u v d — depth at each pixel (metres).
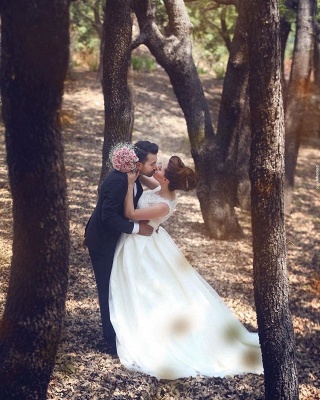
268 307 4.18
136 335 4.86
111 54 6.48
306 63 9.98
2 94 2.89
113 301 4.88
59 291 3.18
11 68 2.80
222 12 15.62
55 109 2.92
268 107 3.90
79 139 13.07
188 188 4.95
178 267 5.08
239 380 4.82
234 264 7.64
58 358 4.83
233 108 8.28
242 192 9.85
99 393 4.44
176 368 4.78
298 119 10.18
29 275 3.11
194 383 4.70
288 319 4.25
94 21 19.50
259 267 4.15
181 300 5.02
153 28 7.82
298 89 10.11
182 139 14.73
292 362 4.30
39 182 2.96
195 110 8.32
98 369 4.73
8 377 3.22
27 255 3.09
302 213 10.71
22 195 2.99
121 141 6.64
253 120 3.96
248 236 8.72
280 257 4.12
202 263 7.54
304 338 6.01
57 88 2.89
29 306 3.15
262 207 4.04
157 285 4.95
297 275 7.75
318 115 16.48
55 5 2.73
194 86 8.23
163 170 4.95
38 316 3.17
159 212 4.88
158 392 4.61
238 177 9.85
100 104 16.31
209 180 8.42
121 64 6.51
